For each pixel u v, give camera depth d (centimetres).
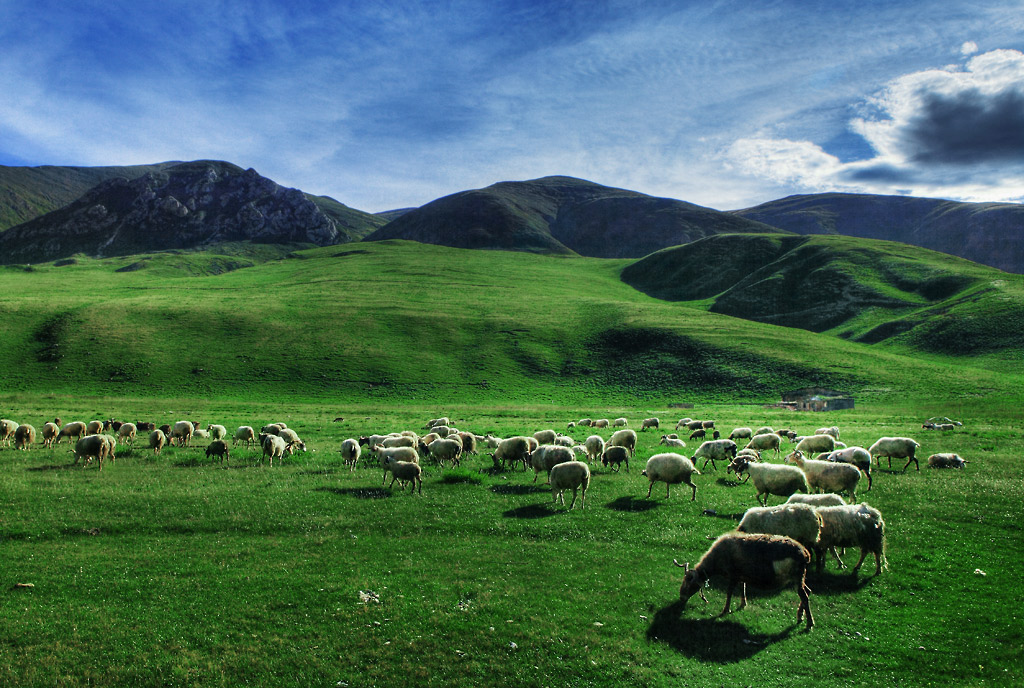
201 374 9400
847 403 7694
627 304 15025
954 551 1450
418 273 19688
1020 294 13138
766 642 1065
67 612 1184
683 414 6594
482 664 1017
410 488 2186
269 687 966
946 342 12025
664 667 1000
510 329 12444
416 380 9756
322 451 3209
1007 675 957
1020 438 3384
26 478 2347
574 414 6500
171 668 1007
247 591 1284
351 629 1125
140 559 1465
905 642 1059
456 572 1379
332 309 13450
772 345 11050
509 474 2484
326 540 1605
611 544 1546
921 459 2698
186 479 2359
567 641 1079
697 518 1745
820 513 1353
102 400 7200
